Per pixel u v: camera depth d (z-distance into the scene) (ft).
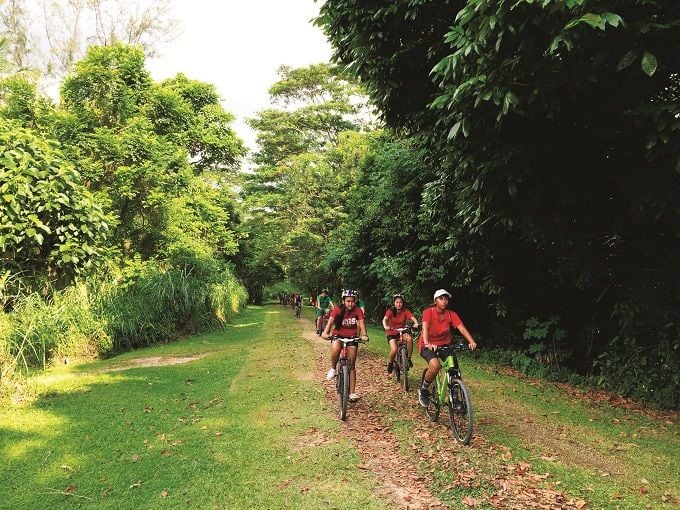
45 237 31.32
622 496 13.38
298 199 93.35
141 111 57.88
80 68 51.49
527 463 15.46
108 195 49.06
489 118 18.93
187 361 34.58
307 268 97.19
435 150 26.37
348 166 92.12
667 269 22.38
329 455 15.80
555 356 31.63
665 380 23.84
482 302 41.14
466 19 15.20
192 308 50.96
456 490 13.41
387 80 24.47
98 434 17.79
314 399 23.03
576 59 15.51
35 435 17.61
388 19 22.45
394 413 20.89
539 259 30.30
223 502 12.67
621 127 18.89
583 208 23.54
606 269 25.16
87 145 48.06
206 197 77.61
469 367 33.73
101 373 28.99
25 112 48.65
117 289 42.45
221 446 16.67
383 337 50.19
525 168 19.54
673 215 19.19
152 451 16.20
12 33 69.92
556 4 12.85
